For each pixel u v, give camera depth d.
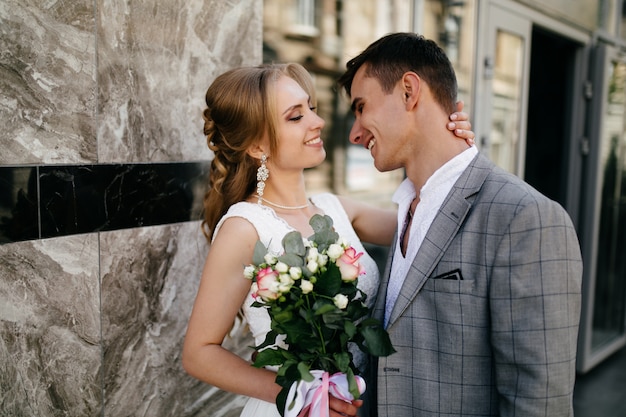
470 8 3.29
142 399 1.88
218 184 1.78
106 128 1.70
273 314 1.29
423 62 1.43
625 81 4.64
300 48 2.62
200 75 2.01
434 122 1.44
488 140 3.52
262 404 1.58
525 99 3.80
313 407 1.31
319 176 2.80
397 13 3.04
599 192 4.35
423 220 1.45
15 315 1.50
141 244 1.83
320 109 2.77
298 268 1.24
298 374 1.30
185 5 1.92
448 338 1.33
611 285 4.77
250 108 1.61
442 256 1.35
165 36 1.86
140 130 1.81
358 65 1.54
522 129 3.80
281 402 1.34
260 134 1.65
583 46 4.35
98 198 1.69
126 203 1.77
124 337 1.80
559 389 1.19
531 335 1.19
